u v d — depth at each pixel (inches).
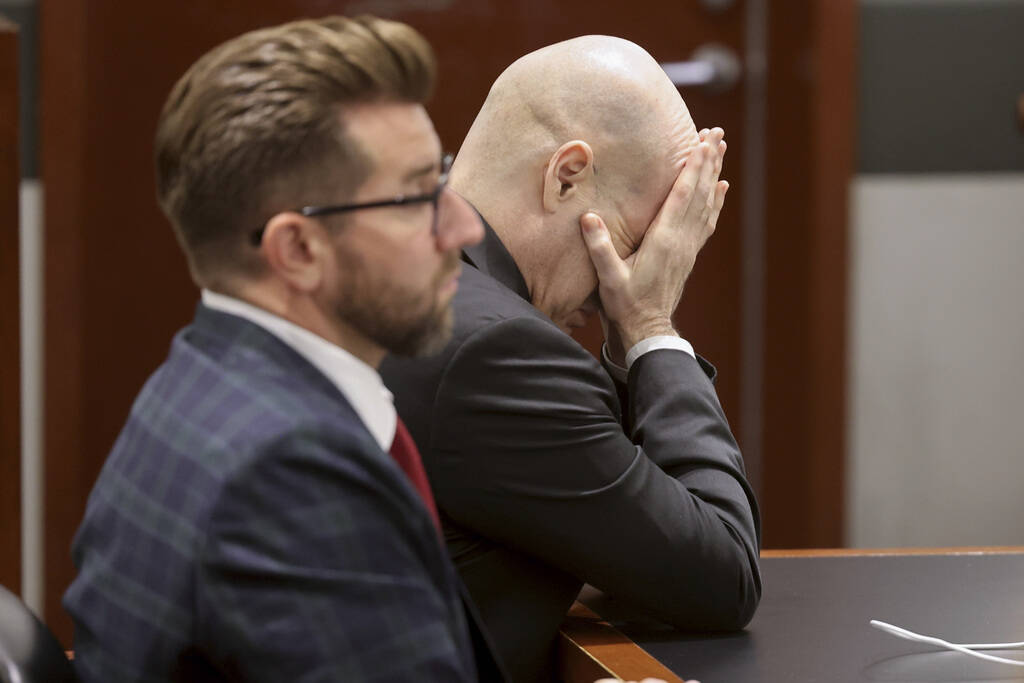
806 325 516.4
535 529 219.5
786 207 519.8
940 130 509.0
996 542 527.2
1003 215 514.3
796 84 512.4
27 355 495.5
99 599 165.9
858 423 521.0
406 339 174.6
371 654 153.1
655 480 221.0
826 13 499.8
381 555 156.5
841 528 522.3
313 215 166.6
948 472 524.4
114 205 504.1
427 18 509.0
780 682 201.6
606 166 238.4
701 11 519.2
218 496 152.0
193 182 167.0
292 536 151.5
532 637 226.8
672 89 245.3
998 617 228.4
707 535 220.8
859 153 508.7
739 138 526.3
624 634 226.2
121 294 507.8
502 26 511.2
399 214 170.1
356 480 155.9
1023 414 522.0
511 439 217.5
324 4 504.1
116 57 498.6
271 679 149.9
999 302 517.7
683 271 245.3
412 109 171.6
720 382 534.6
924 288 516.1
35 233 492.1
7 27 283.0
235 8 501.7
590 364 224.1
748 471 537.3
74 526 502.9
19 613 176.4
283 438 154.3
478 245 238.2
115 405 511.2
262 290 170.6
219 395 162.6
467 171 244.2
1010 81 508.4
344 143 165.9
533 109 238.5
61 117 489.7
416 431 220.1
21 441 293.9
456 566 225.5
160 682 156.2
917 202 512.1
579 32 514.9
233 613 149.9
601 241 237.9
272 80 164.7
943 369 520.1
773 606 236.2
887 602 237.1
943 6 503.5
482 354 217.3
